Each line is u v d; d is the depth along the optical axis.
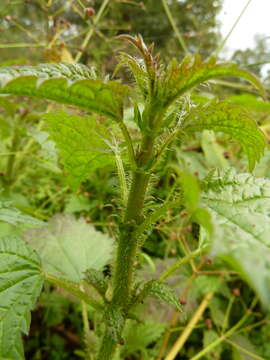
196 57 0.06
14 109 0.18
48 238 0.13
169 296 0.08
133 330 0.13
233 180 0.07
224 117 0.07
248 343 0.16
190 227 0.15
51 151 0.17
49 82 0.06
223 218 0.06
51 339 0.17
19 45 0.21
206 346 0.16
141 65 0.07
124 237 0.08
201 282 0.17
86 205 0.20
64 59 0.22
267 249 0.05
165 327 0.15
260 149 0.08
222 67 0.06
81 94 0.07
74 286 0.09
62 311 0.17
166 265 0.16
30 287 0.08
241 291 0.18
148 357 0.14
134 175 0.08
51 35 0.21
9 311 0.08
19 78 0.06
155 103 0.07
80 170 0.10
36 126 0.19
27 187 0.21
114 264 0.09
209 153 0.21
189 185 0.05
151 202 0.08
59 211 0.21
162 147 0.08
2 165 0.21
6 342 0.08
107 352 0.09
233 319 0.18
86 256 0.12
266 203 0.07
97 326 0.12
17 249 0.09
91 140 0.09
